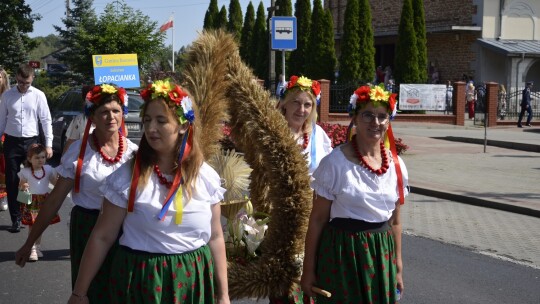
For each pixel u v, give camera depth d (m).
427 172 14.23
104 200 3.32
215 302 3.49
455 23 32.72
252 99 4.39
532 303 6.12
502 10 31.56
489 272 7.11
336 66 31.62
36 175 7.36
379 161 3.93
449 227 9.34
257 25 35.81
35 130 8.49
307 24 32.41
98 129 4.50
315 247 3.95
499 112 28.20
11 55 42.19
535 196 11.30
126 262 3.27
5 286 6.36
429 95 27.08
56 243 7.97
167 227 3.25
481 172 14.30
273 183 4.30
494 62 31.58
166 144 3.26
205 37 4.60
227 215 4.47
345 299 3.82
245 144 4.63
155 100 3.25
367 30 28.34
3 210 9.73
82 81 30.81
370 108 3.85
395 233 4.04
